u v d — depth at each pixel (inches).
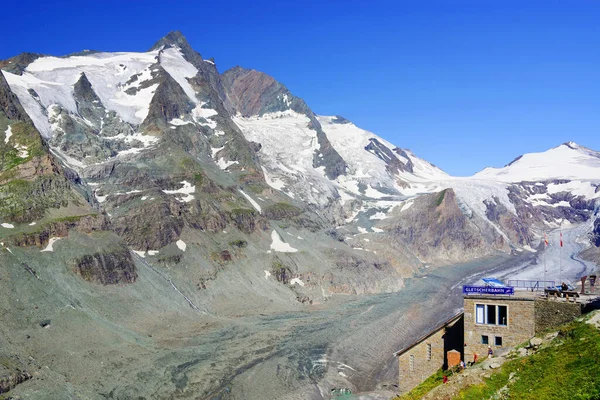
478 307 2186.3
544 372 1813.5
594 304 2027.6
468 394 1857.8
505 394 1803.6
